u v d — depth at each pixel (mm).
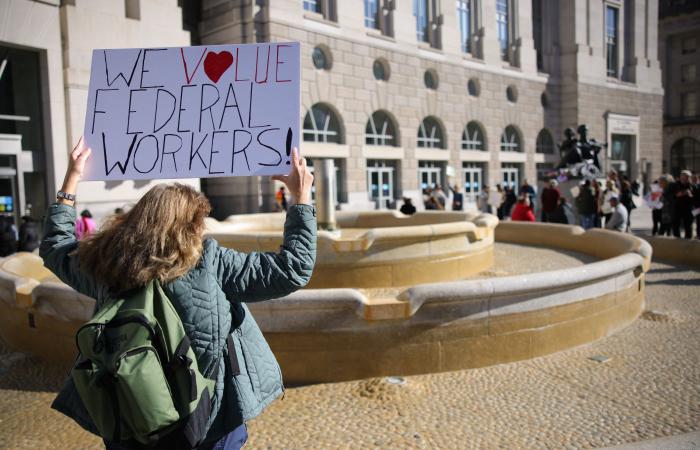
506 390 4324
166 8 19109
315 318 4527
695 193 12867
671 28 57812
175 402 1760
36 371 4988
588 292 5441
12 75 16797
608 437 3506
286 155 2375
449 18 31562
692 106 57594
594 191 15336
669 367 4762
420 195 30156
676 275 9328
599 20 40438
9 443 3578
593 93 40031
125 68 2512
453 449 3383
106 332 1742
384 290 7102
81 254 1955
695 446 3117
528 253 10422
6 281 5613
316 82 24703
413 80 29281
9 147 16078
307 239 2059
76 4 16938
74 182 2355
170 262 1815
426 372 4691
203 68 2490
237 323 2057
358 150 26609
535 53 37656
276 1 22969
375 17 28344
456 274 7898
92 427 1892
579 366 4836
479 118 33594
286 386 4488
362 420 3809
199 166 2412
